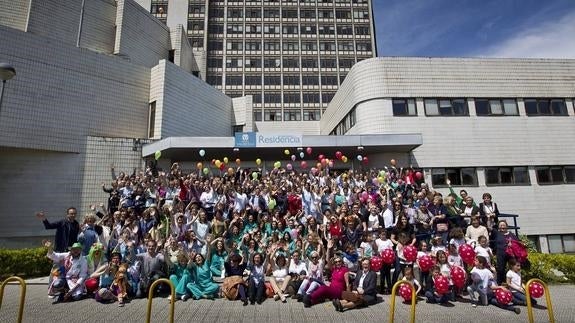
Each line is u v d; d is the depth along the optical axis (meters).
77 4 22.02
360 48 52.59
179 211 11.05
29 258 10.62
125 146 18.72
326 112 31.38
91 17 22.62
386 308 7.38
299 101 49.72
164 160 19.53
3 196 16.17
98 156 18.12
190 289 8.10
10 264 10.21
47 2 20.69
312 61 51.41
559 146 20.09
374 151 19.25
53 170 17.12
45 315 6.77
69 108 17.88
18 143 16.06
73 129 17.83
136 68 20.95
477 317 6.75
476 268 7.78
